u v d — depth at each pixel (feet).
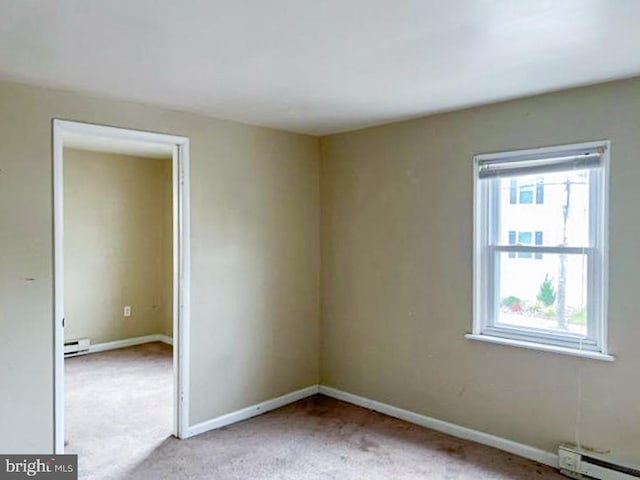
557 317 9.73
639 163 8.50
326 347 13.96
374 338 12.71
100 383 14.88
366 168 12.75
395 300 12.21
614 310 8.82
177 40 6.73
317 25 6.22
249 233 12.29
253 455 10.13
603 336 8.95
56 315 9.11
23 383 8.79
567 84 8.90
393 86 9.01
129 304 19.52
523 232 10.16
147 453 10.19
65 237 17.81
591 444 9.16
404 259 11.99
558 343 9.61
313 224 13.87
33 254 8.86
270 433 11.26
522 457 10.00
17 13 5.84
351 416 12.32
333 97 9.75
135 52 7.21
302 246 13.60
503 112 10.15
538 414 9.83
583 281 9.36
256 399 12.53
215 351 11.61
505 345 10.23
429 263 11.50
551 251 9.75
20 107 8.67
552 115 9.46
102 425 11.66
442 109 10.75
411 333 11.90
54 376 9.11
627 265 8.67
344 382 13.51
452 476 9.24
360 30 6.38
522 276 10.21
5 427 8.63
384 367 12.50
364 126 12.53
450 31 6.39
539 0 5.48
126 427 11.56
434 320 11.44
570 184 9.48
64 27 6.27
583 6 5.62
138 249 19.71
